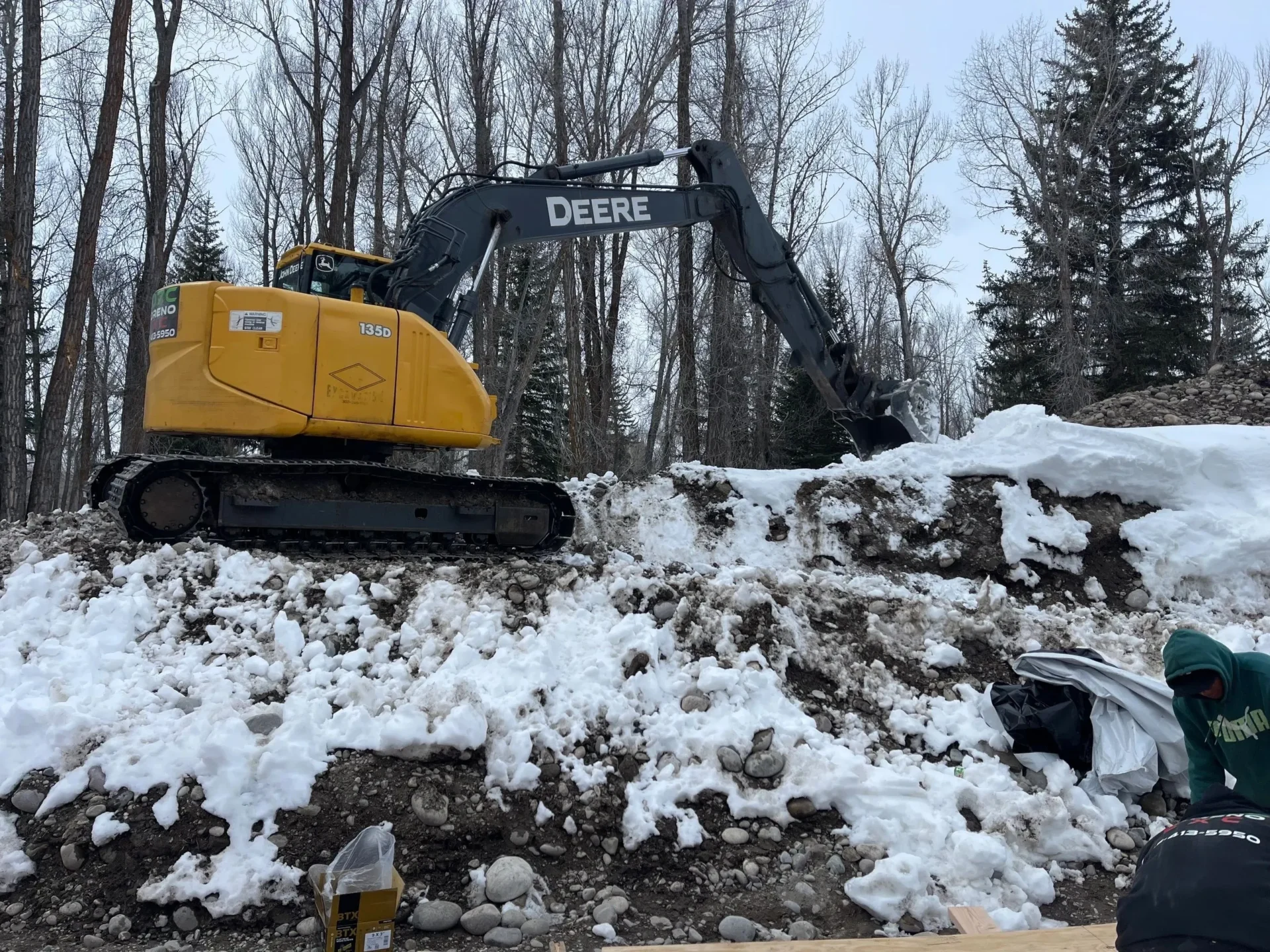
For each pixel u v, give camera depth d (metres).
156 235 16.92
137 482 6.52
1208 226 27.66
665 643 5.69
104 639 5.35
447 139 22.06
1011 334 29.48
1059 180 26.30
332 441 7.33
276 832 4.30
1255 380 15.09
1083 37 27.97
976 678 6.07
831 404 10.00
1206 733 3.68
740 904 4.34
